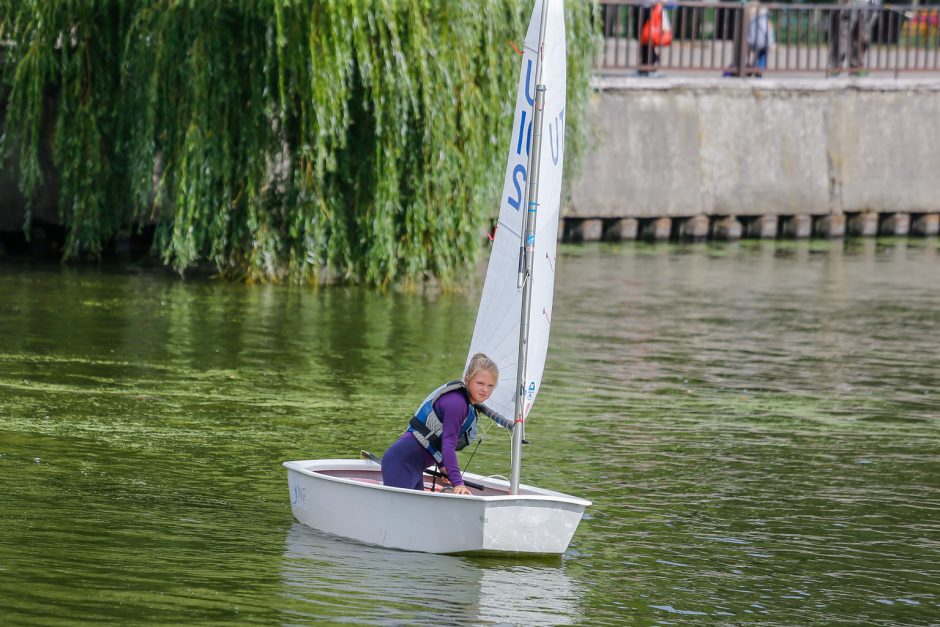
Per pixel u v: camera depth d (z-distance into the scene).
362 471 20.34
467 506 17.97
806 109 65.94
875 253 60.97
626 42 62.62
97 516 19.69
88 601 16.30
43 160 45.56
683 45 63.47
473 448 24.73
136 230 47.66
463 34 39.38
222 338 33.50
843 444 25.83
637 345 35.88
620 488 22.38
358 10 37.84
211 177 38.88
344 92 37.97
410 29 38.56
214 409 26.59
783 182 65.62
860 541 20.02
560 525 18.41
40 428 24.64
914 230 69.69
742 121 64.50
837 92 66.69
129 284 40.91
